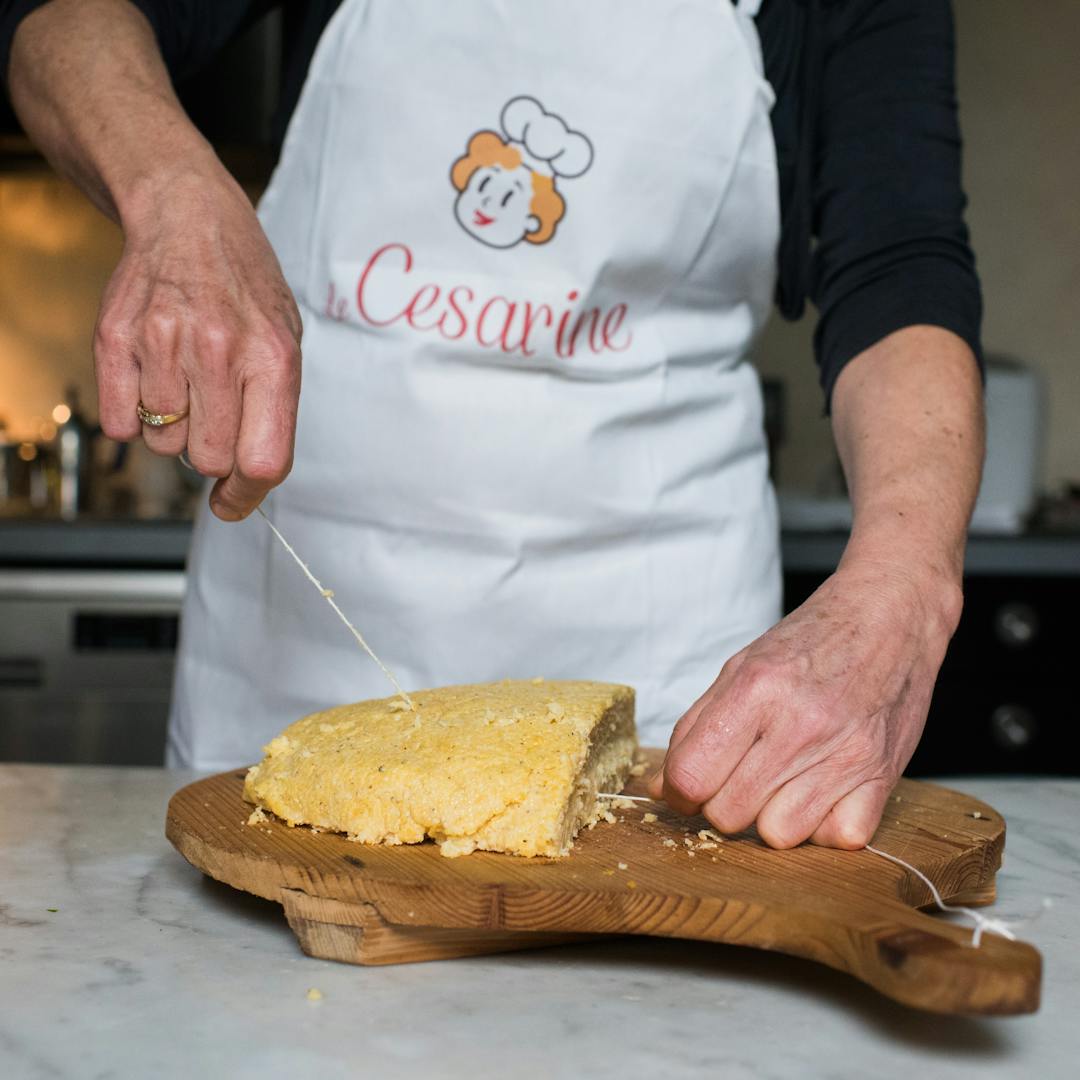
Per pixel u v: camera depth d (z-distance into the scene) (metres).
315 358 1.21
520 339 1.18
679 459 1.25
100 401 0.82
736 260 1.26
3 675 2.24
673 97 1.18
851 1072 0.58
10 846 0.91
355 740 0.86
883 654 0.85
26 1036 0.61
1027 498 2.60
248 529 1.25
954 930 0.62
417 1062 0.58
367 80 1.18
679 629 1.25
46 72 1.01
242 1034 0.61
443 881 0.70
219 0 1.22
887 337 1.10
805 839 0.80
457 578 1.20
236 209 0.87
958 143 1.21
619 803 0.92
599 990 0.67
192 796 0.90
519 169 1.17
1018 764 2.39
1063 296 3.06
